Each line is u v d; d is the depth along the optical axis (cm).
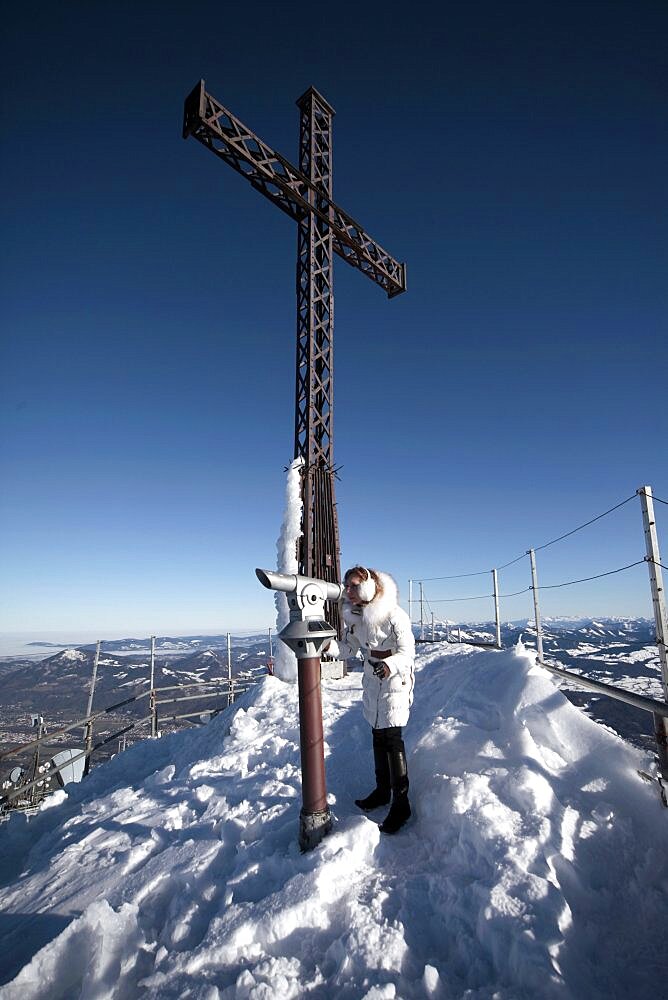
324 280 798
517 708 319
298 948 184
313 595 262
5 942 221
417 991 159
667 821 229
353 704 512
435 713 400
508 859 199
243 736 452
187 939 200
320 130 861
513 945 161
